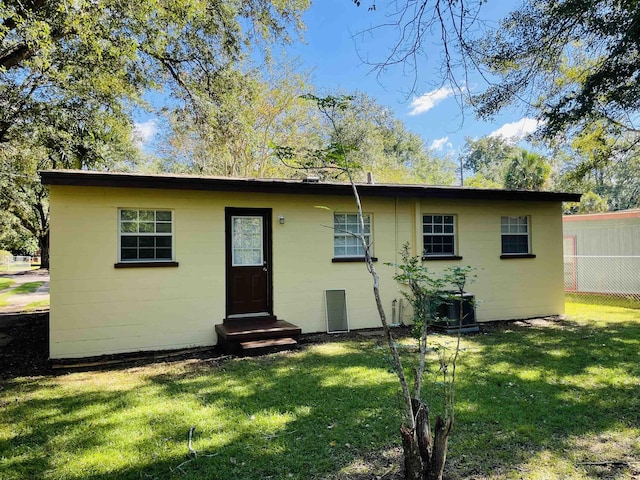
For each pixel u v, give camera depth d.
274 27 10.56
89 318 6.38
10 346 7.22
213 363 5.96
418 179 33.91
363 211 8.40
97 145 13.36
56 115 11.24
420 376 2.88
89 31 6.82
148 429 3.66
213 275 7.17
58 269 6.24
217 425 3.72
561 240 10.13
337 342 7.16
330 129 22.00
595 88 7.47
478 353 6.22
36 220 27.66
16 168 12.34
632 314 9.85
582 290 14.10
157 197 6.81
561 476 2.86
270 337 6.73
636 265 12.74
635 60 6.93
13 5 6.96
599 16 6.54
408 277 3.07
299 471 2.95
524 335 7.59
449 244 9.19
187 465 3.04
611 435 3.47
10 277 23.20
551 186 21.09
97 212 6.45
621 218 13.13
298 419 3.82
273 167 19.84
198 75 10.74
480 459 3.08
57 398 4.52
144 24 8.00
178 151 20.55
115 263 6.53
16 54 8.26
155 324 6.75
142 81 9.87
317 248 8.00
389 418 3.80
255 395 4.48
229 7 9.95
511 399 4.27
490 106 7.40
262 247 7.68
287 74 19.66
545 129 8.17
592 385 4.71
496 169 35.06
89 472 2.96
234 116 11.45
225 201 7.29
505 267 9.52
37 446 3.37
